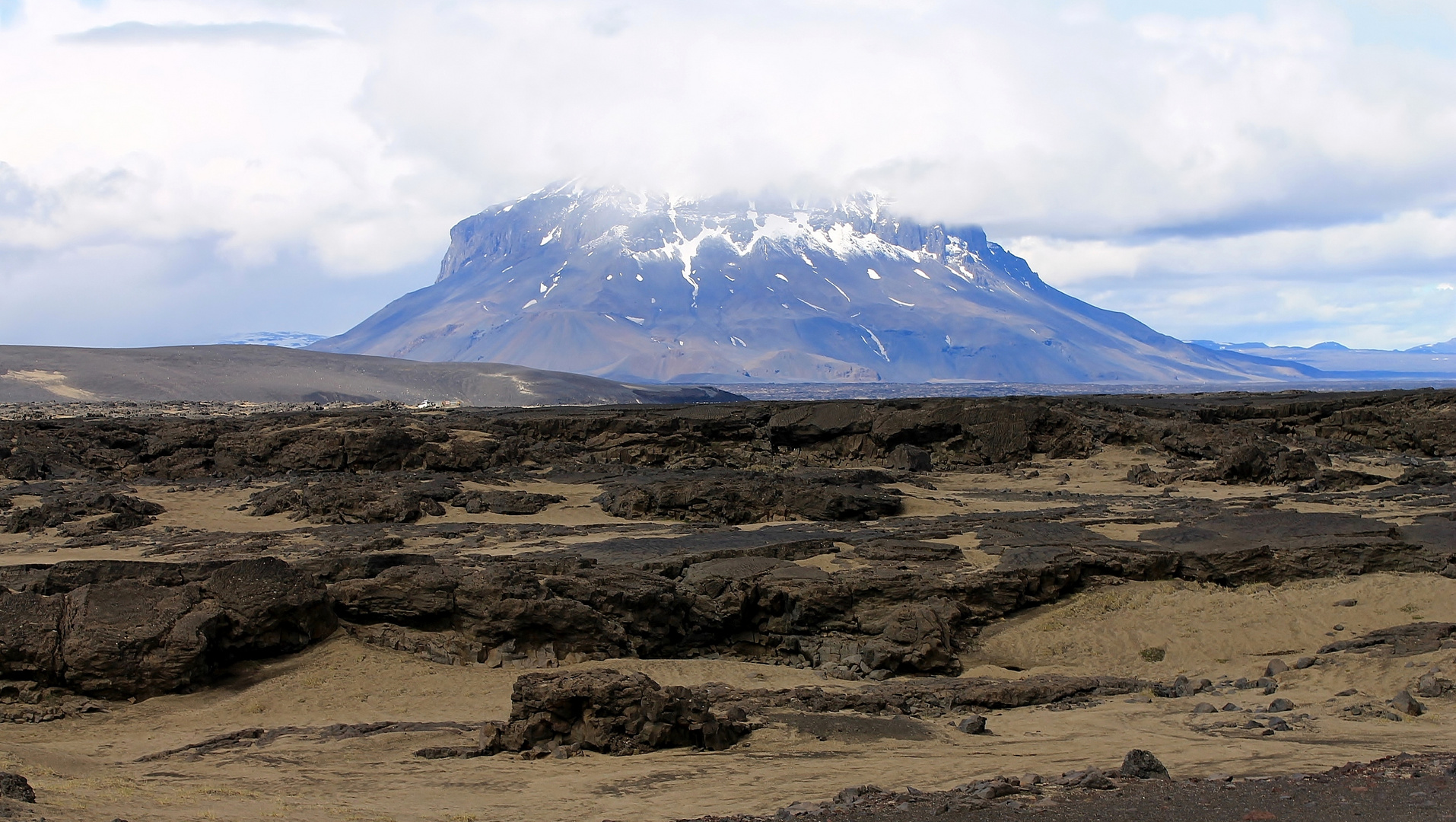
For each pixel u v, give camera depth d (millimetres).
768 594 51969
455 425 104312
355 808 26422
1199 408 118375
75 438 98250
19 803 22453
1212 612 52812
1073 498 84688
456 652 47125
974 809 24297
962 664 49344
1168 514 71062
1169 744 32812
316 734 36719
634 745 33625
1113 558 57000
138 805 24859
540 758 33156
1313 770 27781
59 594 43969
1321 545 57906
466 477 89750
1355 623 50438
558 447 103000
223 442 96500
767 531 66875
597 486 87500
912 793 26328
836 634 51188
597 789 28750
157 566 46281
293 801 26984
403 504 75250
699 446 107312
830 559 58000
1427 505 72312
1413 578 55438
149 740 36812
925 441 107812
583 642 47531
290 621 45719
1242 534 61406
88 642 41125
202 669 42750
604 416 110750
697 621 50969
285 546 63500
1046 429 107938
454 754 33625
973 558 57969
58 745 35969
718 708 38781
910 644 48219
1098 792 25578
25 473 90188
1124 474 98750
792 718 37219
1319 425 113438
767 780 29328
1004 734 36062
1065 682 42781
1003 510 77625
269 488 84688
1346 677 41469
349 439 95375
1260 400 133000
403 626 47812
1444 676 39031
